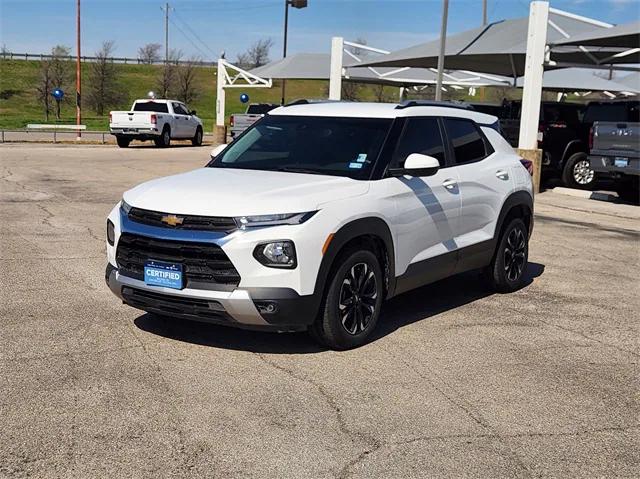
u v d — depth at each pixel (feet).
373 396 14.93
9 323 18.90
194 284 16.02
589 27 54.34
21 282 23.09
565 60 62.64
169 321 19.45
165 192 17.15
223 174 18.83
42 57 247.29
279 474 11.68
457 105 23.18
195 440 12.74
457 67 81.51
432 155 20.58
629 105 54.03
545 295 24.02
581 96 123.95
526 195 24.23
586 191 53.01
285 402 14.47
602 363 17.46
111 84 223.92
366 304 17.99
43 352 16.84
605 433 13.61
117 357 16.67
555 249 32.35
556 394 15.42
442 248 20.51
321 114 20.98
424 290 24.31
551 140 55.98
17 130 123.03
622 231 37.83
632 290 25.00
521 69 78.54
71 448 12.28
